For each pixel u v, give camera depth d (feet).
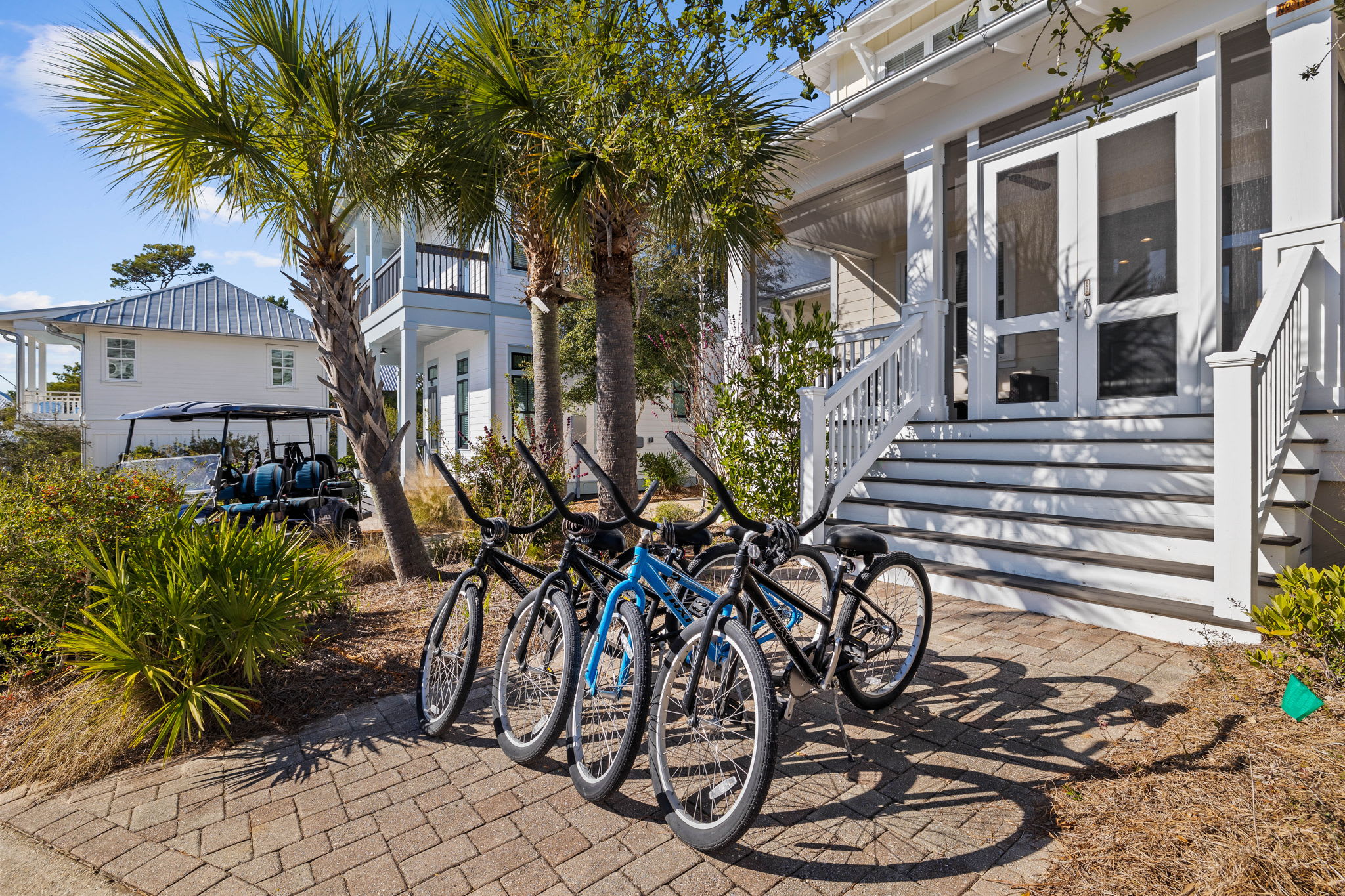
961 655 12.35
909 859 6.98
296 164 18.79
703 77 16.62
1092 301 19.01
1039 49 19.44
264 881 7.09
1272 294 13.56
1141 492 15.64
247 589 11.37
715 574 10.43
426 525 31.89
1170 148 17.62
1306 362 14.58
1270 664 9.72
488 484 26.16
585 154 18.67
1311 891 5.83
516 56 19.11
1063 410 19.67
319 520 24.64
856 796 8.15
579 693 8.66
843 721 10.14
